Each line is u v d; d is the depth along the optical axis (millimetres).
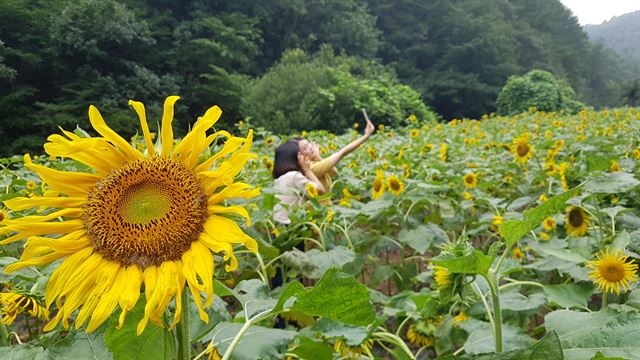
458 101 50469
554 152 4879
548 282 2672
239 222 1102
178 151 1099
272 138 9789
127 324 1029
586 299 1812
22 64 28406
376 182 3988
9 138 24484
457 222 3879
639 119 9078
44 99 28625
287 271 3182
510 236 1336
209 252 1003
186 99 30062
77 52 28781
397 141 9672
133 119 25094
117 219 1022
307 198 4191
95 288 992
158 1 41781
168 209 1033
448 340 2238
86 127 24812
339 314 1060
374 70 39031
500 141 8555
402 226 3457
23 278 1812
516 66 56500
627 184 2223
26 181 4082
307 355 1545
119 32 29500
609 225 2771
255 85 30766
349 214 3287
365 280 3832
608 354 1091
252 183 4555
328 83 27422
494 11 69000
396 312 2184
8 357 1278
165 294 950
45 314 1747
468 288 1738
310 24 52812
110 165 1106
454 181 4844
